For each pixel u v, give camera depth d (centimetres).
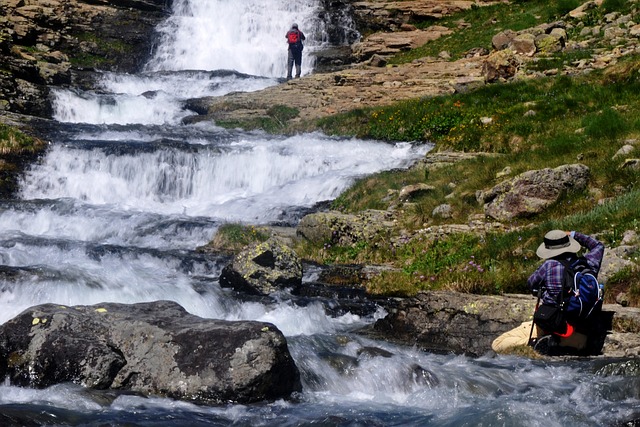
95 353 954
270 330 976
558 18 3641
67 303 1350
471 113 2536
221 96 3328
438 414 920
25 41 3741
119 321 996
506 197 1767
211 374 942
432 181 2077
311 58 4169
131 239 1967
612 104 2292
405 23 4391
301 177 2406
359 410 941
